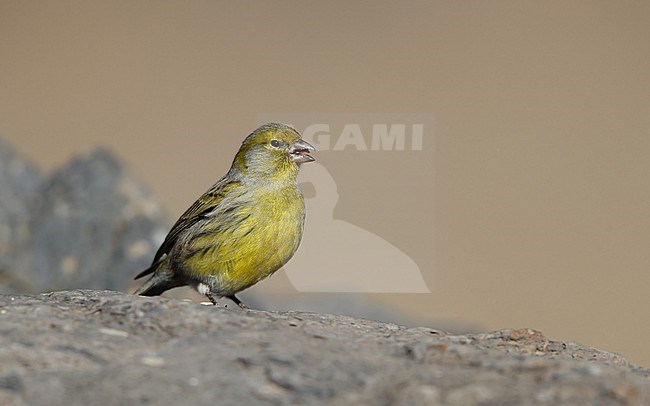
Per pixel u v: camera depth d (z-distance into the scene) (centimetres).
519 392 543
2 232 1311
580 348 703
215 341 612
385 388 550
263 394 543
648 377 621
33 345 594
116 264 1317
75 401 532
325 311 1406
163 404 530
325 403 535
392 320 1433
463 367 584
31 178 1385
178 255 994
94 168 1380
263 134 982
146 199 1367
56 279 1308
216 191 983
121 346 602
